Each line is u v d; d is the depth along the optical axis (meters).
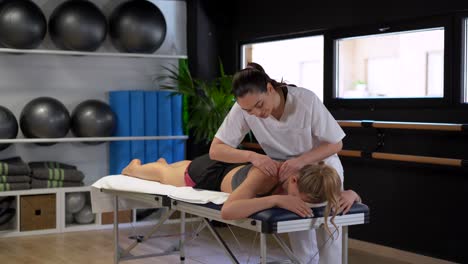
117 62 5.96
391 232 4.61
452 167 4.16
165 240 5.12
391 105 4.60
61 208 5.36
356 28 4.86
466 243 4.11
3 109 5.04
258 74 2.73
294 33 5.41
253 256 4.55
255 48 6.68
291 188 2.70
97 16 5.30
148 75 6.11
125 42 5.47
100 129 5.36
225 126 3.16
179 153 5.89
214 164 3.27
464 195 4.11
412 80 6.62
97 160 5.89
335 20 5.01
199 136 5.54
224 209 2.64
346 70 7.57
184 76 5.60
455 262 4.18
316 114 2.97
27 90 5.57
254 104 2.74
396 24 4.55
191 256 4.55
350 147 4.89
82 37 5.21
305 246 3.36
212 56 6.07
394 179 4.57
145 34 5.46
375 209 4.72
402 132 4.47
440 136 4.23
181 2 6.21
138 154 5.69
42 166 5.37
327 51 5.09
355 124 4.59
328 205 2.59
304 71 7.95
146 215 5.87
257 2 5.79
